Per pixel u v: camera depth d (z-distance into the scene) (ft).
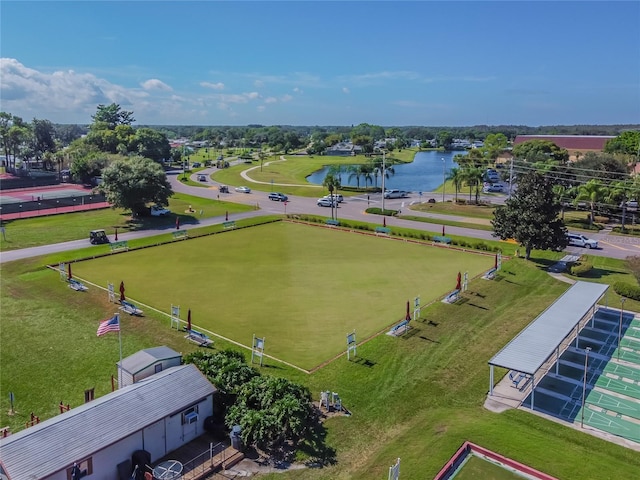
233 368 93.09
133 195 260.42
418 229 256.52
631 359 115.65
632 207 280.72
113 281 165.89
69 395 97.09
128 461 74.02
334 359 112.16
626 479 73.97
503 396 99.19
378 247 217.56
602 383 104.83
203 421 85.25
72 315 135.95
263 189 402.52
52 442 68.28
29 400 95.50
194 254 203.21
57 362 109.81
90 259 192.85
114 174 261.85
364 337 123.95
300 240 230.89
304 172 553.23
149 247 214.07
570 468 76.33
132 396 79.00
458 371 108.27
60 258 190.29
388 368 108.88
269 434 80.53
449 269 182.29
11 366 107.96
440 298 149.79
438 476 74.18
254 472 76.38
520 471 76.38
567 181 335.47
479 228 257.75
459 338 123.65
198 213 290.15
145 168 267.39
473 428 86.84
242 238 233.96
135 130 616.80
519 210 187.11
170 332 125.49
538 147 491.72
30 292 153.38
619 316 141.08
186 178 460.14
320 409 93.50
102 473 71.36
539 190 185.06
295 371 106.73
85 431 71.26
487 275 169.48
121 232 240.32
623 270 183.93
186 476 73.97
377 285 163.94
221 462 77.41
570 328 109.81
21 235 228.02
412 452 80.53
